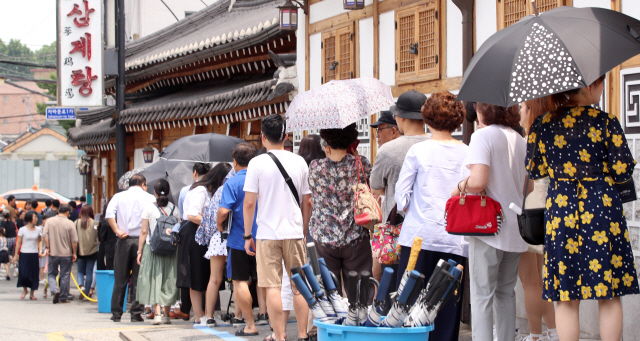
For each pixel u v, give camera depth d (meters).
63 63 16.36
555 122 3.87
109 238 11.22
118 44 16.66
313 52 10.40
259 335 6.53
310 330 6.23
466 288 6.63
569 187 3.79
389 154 4.96
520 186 4.41
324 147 5.51
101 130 20.92
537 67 3.62
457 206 4.22
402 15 8.24
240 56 14.48
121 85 16.73
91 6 16.47
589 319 5.62
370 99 5.64
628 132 5.34
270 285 5.58
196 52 15.03
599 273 3.69
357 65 9.24
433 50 7.69
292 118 5.68
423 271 4.61
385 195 5.08
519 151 4.41
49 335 7.69
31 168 49.03
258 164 5.62
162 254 8.30
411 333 3.44
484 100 3.72
